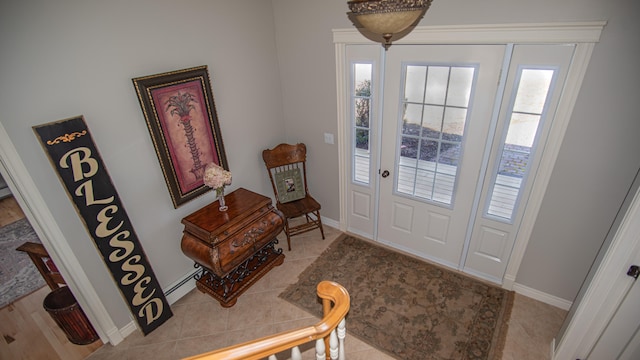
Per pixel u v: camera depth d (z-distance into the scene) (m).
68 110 1.86
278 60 3.12
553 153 2.11
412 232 3.08
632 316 1.67
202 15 2.39
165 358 2.28
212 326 2.50
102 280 2.22
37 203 1.84
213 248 2.44
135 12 2.02
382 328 2.40
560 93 1.98
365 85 2.74
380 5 1.63
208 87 2.52
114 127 2.08
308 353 2.22
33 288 3.03
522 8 1.90
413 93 2.53
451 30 2.16
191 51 2.39
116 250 2.15
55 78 1.78
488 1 1.98
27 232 4.01
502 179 2.40
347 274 2.93
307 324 2.49
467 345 2.26
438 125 2.52
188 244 2.54
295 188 3.41
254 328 2.48
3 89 1.62
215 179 2.52
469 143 2.43
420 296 2.66
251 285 2.80
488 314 2.47
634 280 1.60
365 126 2.91
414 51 2.38
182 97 2.36
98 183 1.99
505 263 2.66
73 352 2.35
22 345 2.42
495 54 2.10
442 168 2.65
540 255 2.44
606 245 1.83
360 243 3.34
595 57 1.80
